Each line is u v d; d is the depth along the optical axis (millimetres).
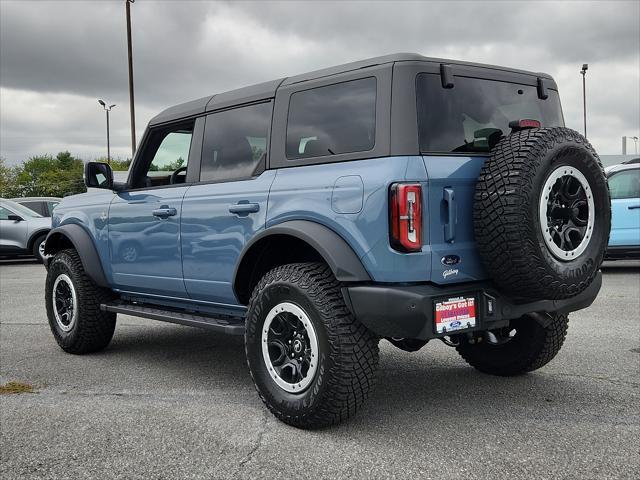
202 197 4336
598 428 3471
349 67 3658
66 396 4273
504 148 3279
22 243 14781
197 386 4508
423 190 3250
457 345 4605
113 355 5535
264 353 3699
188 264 4477
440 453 3160
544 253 3201
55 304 5672
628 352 5172
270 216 3811
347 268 3307
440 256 3285
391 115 3355
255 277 4059
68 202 5973
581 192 3389
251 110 4219
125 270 5109
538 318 3791
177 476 2957
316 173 3627
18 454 3250
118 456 3205
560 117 4250
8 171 67438
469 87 3668
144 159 5133
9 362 5297
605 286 9023
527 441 3299
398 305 3180
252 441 3377
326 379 3344
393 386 4355
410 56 3426
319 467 3025
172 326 6977
